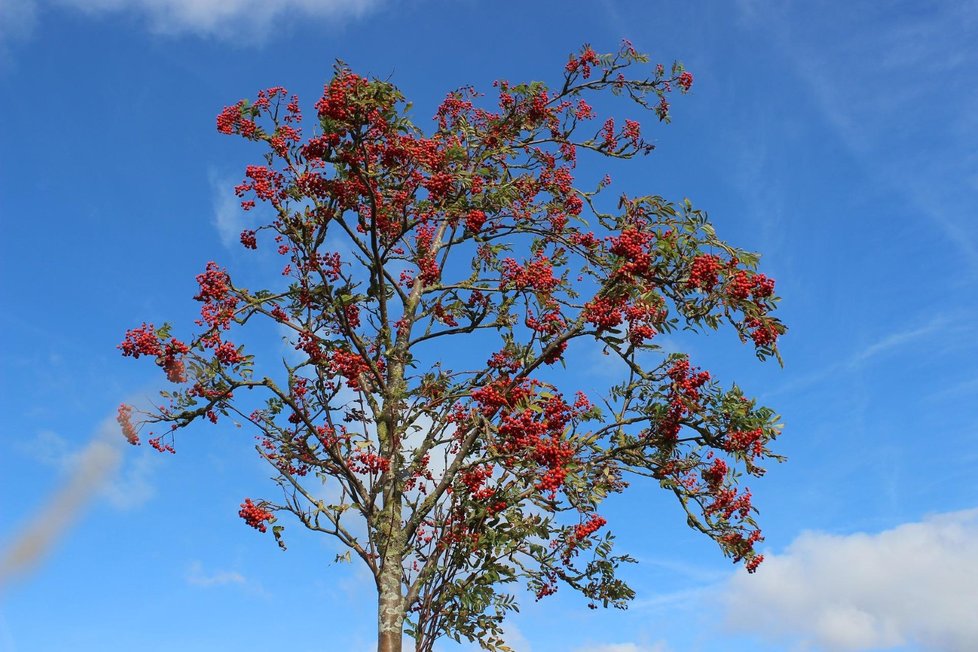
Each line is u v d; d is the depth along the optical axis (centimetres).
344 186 1032
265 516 992
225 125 1040
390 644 959
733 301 934
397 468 1050
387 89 952
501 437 958
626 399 1040
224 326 1009
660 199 1002
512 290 1100
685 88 1302
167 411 994
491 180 1284
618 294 962
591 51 1312
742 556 997
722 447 995
